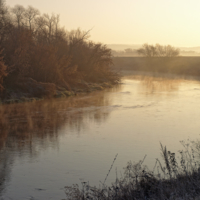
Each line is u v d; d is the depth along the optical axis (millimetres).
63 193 8711
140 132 16562
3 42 33156
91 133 16406
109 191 6676
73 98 31438
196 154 11328
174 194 5855
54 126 18203
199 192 5953
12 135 15992
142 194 6207
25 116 21328
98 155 12438
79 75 41188
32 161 11727
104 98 31531
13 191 8906
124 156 12234
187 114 22078
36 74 34312
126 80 58375
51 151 13086
